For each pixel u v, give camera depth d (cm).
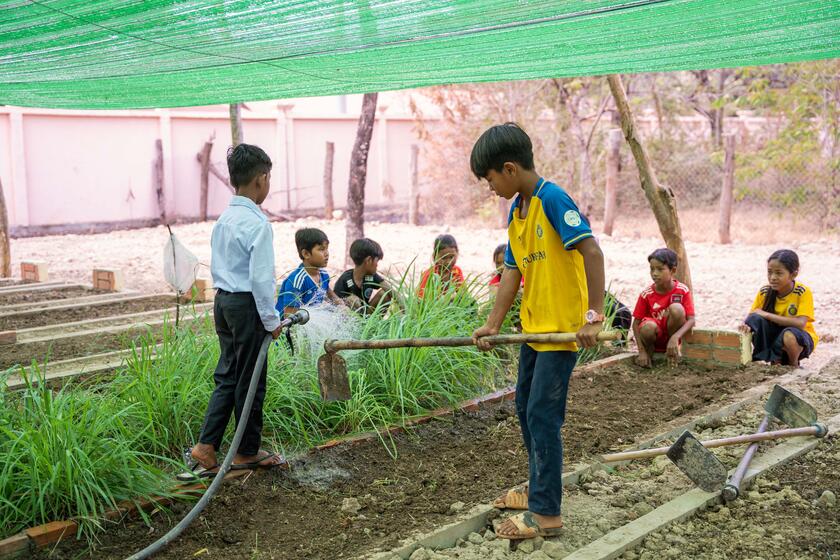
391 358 547
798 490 442
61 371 611
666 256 676
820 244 1501
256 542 383
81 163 1923
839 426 526
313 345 544
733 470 464
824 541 383
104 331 740
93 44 466
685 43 452
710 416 550
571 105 1859
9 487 381
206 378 507
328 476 455
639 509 416
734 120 1970
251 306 421
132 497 402
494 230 1866
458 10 392
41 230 1872
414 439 511
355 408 514
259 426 441
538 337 366
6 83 586
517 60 505
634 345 777
